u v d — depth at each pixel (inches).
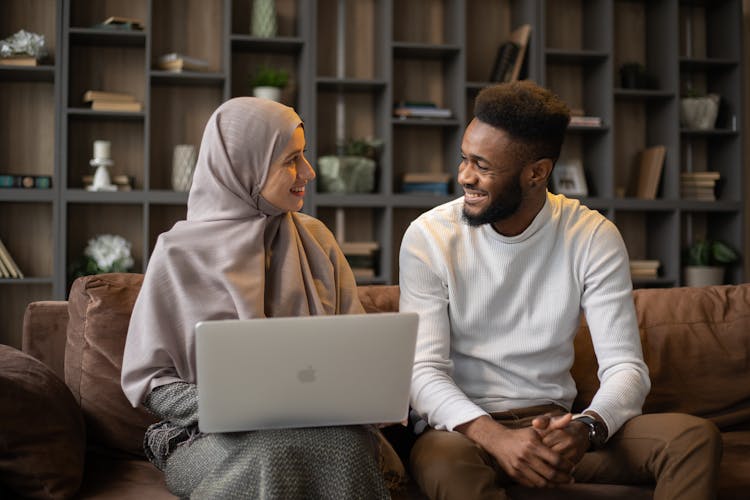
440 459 62.1
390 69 183.6
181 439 64.8
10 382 61.9
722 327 85.8
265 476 55.9
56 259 169.8
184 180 177.6
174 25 186.7
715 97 202.1
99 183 172.9
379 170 190.4
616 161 207.9
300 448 57.0
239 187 71.3
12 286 181.0
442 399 68.1
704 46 211.2
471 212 72.6
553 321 73.8
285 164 71.8
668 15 197.9
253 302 67.7
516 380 74.0
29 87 181.5
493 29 201.5
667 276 197.5
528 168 71.6
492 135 70.8
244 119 71.6
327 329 55.0
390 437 74.7
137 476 68.0
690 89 205.8
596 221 76.5
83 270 175.0
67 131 170.2
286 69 192.1
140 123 185.9
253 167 71.4
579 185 195.6
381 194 182.4
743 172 200.8
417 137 198.2
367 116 196.2
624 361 71.9
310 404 56.7
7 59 169.6
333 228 194.9
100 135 184.2
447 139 195.3
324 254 74.2
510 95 71.5
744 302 87.9
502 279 73.8
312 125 181.5
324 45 194.4
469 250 74.8
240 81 190.1
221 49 188.5
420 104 188.9
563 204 76.8
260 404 55.9
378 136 191.9
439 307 73.6
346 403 57.2
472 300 74.2
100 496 62.7
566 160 203.3
